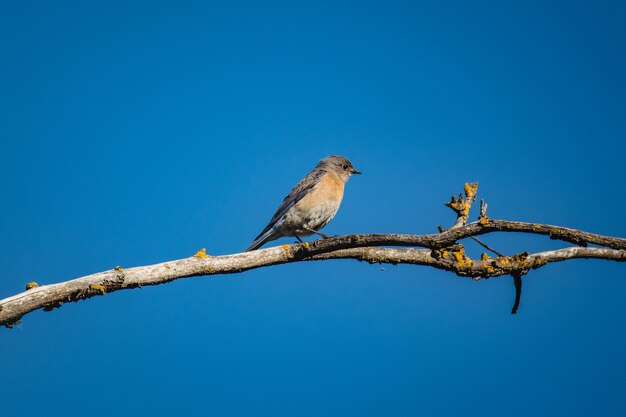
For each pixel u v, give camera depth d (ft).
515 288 38.86
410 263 37.50
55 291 31.07
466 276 37.35
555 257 37.32
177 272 33.73
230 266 35.04
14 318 30.48
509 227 33.88
